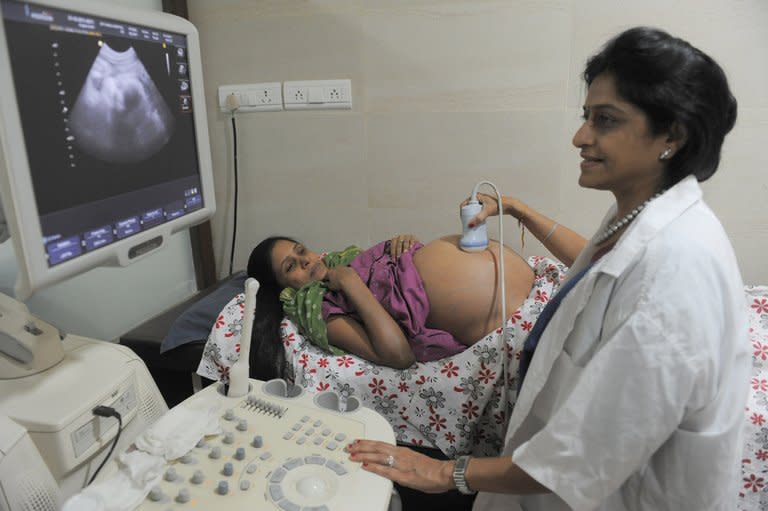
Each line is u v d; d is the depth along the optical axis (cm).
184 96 98
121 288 170
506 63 168
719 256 68
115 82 81
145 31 87
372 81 178
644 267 69
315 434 87
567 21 161
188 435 83
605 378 69
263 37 182
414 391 124
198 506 72
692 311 65
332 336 130
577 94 166
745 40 155
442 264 128
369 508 73
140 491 74
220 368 133
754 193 167
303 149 191
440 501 138
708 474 73
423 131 180
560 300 91
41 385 88
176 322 143
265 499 73
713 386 68
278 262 143
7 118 64
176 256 195
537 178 177
